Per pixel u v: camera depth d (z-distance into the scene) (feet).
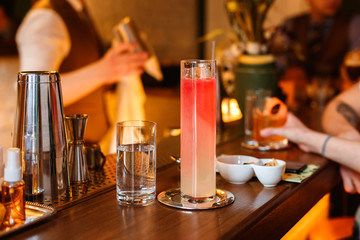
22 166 2.28
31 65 5.72
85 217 2.19
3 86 7.13
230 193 2.50
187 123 2.32
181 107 2.34
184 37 11.01
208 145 2.31
